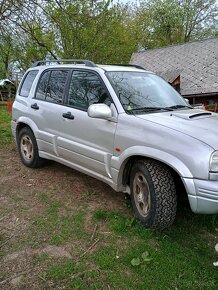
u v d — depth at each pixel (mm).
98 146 4172
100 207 4297
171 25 39969
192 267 3098
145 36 39125
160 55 24531
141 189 3756
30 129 5582
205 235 3709
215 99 18219
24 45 12625
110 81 4223
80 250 3346
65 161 4906
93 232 3689
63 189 4867
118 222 3867
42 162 5668
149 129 3586
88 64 4617
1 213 4109
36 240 3508
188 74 20438
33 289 2791
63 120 4715
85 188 4902
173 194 3512
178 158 3279
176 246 3428
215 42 22781
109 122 4004
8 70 27531
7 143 7719
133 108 4004
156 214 3508
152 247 3408
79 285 2824
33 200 4500
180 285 2865
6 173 5539
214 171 3121
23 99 5785
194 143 3232
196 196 3172
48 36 19094
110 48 22859
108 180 4137
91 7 19188
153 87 4562
